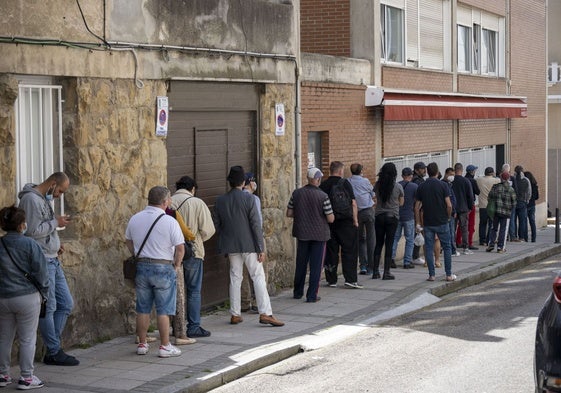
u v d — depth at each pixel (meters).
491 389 9.37
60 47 10.69
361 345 11.80
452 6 24.86
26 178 10.66
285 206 15.98
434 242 17.12
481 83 27.53
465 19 26.58
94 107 11.28
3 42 9.91
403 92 20.56
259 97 15.27
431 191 16.83
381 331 12.73
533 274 19.72
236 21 14.30
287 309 14.15
